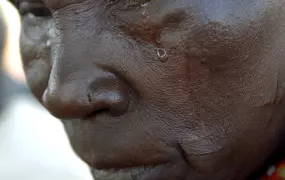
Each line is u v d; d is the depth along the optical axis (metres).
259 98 0.20
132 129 0.19
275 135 0.21
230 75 0.19
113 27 0.19
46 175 0.45
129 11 0.19
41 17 0.22
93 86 0.18
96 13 0.19
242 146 0.20
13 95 0.54
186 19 0.18
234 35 0.19
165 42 0.19
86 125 0.19
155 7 0.18
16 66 0.56
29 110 0.53
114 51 0.19
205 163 0.20
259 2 0.19
